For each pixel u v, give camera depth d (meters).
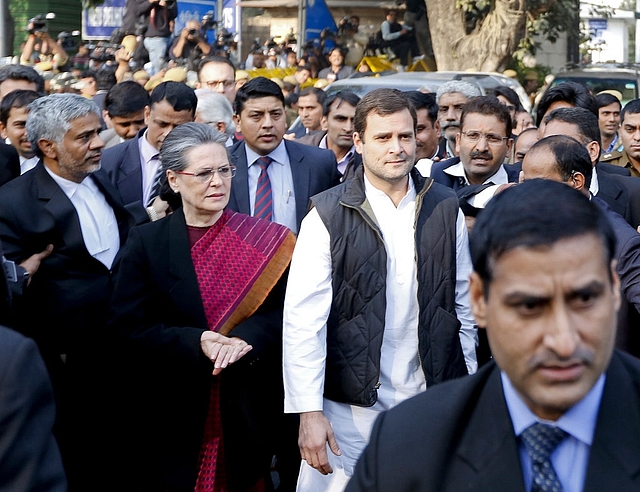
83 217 4.64
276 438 4.41
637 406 1.74
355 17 18.88
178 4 16.22
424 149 6.62
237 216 4.22
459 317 3.96
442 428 1.80
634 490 1.67
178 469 4.02
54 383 4.57
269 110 5.33
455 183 5.84
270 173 5.45
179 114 5.54
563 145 3.82
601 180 5.18
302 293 3.79
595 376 1.65
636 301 3.42
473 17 18.39
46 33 13.66
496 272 1.66
